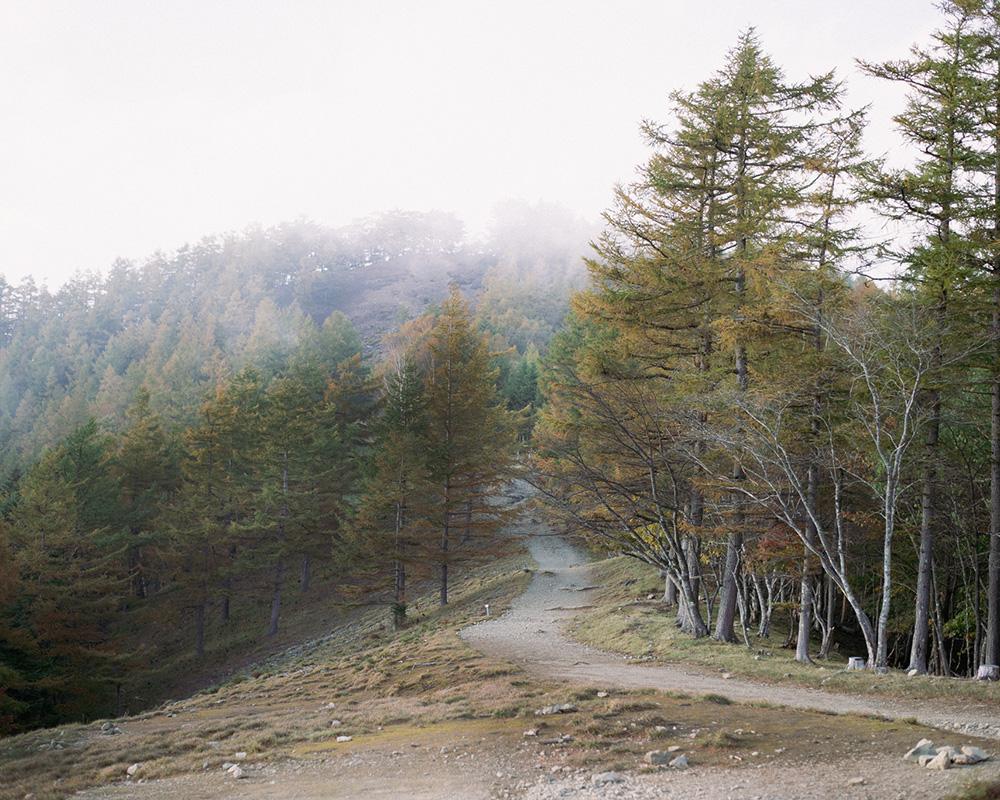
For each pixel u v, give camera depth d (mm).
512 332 146250
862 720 14039
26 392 152000
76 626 43875
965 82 21188
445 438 49500
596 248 29688
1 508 55125
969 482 27000
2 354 178625
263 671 44062
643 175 28734
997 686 17297
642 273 27875
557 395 34781
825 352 23812
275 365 100750
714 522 29859
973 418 25078
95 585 43531
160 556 56156
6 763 18000
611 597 42781
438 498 51438
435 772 12305
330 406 62781
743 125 27406
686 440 27641
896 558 32469
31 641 38750
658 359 30406
